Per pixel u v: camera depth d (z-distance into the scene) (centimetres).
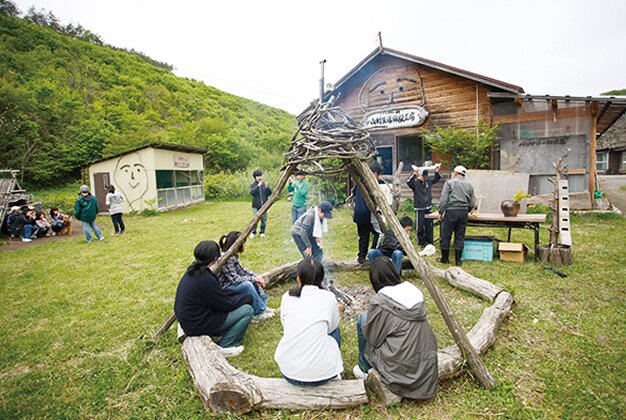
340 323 365
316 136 311
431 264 561
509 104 979
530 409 227
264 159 3117
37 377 288
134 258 678
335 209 1151
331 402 228
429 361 227
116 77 4591
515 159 988
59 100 2881
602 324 338
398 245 469
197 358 265
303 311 238
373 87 1166
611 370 266
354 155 308
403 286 238
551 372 266
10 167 2252
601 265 511
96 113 3106
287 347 237
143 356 315
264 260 618
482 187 739
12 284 538
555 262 523
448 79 1048
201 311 295
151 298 461
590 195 923
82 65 4369
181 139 2894
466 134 977
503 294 381
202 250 301
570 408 228
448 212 538
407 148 1165
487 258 561
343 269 533
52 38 4925
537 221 536
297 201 759
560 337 317
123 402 253
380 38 1090
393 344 225
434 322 361
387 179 1153
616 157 2941
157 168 1421
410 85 1107
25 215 959
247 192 2153
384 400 228
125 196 1441
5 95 2438
